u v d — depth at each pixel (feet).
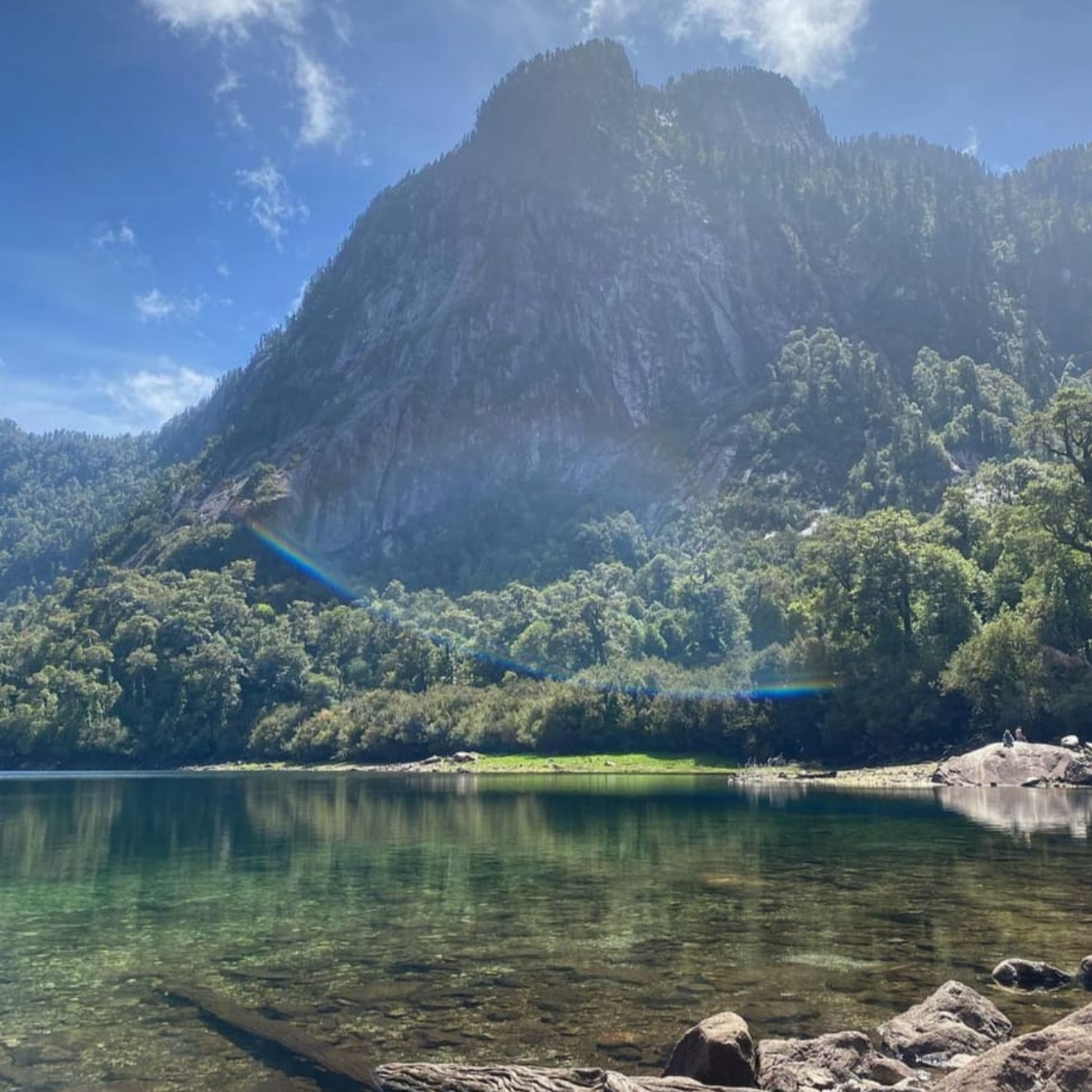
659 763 388.57
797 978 61.11
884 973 62.03
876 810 173.17
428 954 68.85
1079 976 59.93
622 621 561.02
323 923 80.79
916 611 326.44
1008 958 65.10
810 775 292.20
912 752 305.73
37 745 589.32
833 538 361.30
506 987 59.93
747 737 367.45
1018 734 254.27
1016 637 268.00
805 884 94.79
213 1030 52.70
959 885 92.32
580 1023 53.21
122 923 82.23
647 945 70.44
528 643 558.56
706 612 527.40
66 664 643.86
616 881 99.45
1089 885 90.79
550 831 148.66
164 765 585.22
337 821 177.06
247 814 196.44
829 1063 45.27
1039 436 292.20
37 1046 50.60
